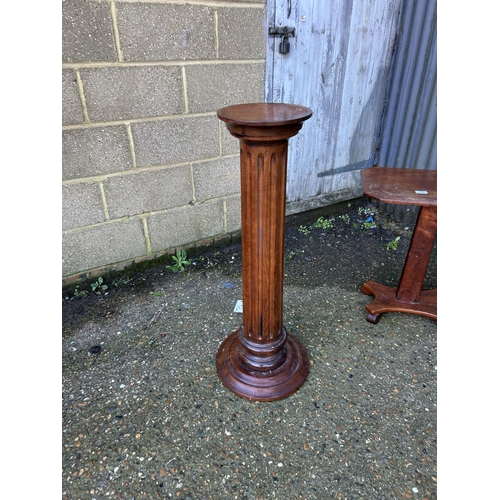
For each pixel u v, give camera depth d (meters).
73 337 2.09
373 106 3.31
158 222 2.59
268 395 1.70
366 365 1.90
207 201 2.73
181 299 2.40
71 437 1.55
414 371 1.87
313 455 1.48
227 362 1.84
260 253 1.54
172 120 2.36
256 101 2.64
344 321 2.21
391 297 2.29
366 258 2.90
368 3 2.85
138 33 2.07
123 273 2.59
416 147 3.17
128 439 1.54
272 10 2.45
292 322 2.19
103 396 1.74
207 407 1.68
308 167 3.18
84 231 2.35
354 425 1.60
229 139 2.63
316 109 2.98
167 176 2.49
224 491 1.37
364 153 3.48
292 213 3.27
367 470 1.43
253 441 1.53
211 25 2.27
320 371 1.86
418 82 3.02
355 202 3.67
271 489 1.37
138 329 2.15
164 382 1.81
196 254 2.86
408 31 3.02
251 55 2.48
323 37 2.76
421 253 2.11
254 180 1.42
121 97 2.16
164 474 1.42
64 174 2.16
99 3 1.93
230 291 2.48
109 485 1.39
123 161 2.30
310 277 2.65
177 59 2.24
